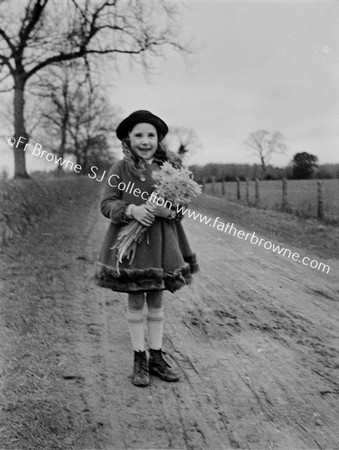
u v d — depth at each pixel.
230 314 4.65
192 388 3.12
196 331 4.17
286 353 3.71
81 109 21.58
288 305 4.97
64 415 2.73
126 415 2.77
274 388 3.13
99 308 4.71
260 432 2.63
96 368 3.36
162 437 2.57
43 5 15.44
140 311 3.24
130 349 3.73
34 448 2.42
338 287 5.75
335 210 11.52
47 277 5.73
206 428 2.66
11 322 4.12
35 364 3.35
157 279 3.08
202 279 6.04
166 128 3.39
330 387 3.16
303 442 2.54
